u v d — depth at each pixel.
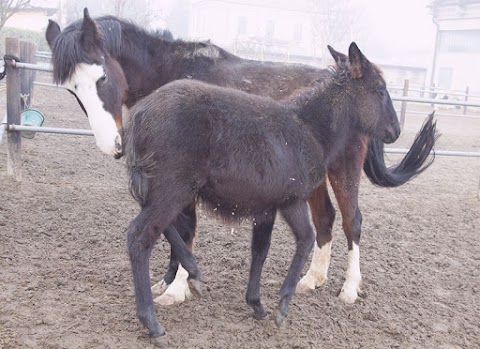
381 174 5.11
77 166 8.46
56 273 4.56
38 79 19.94
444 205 7.99
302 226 4.00
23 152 8.91
